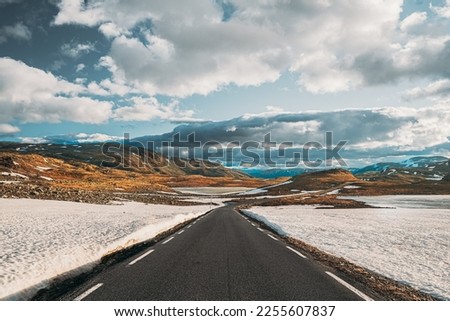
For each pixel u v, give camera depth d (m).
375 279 8.40
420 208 54.78
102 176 168.38
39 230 15.77
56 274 8.05
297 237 16.83
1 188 49.19
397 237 17.00
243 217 32.56
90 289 7.04
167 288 7.14
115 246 11.99
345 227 22.03
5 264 8.23
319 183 182.00
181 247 12.85
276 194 127.94
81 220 21.62
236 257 10.82
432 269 9.66
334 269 9.35
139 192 106.12
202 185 198.25
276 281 7.81
